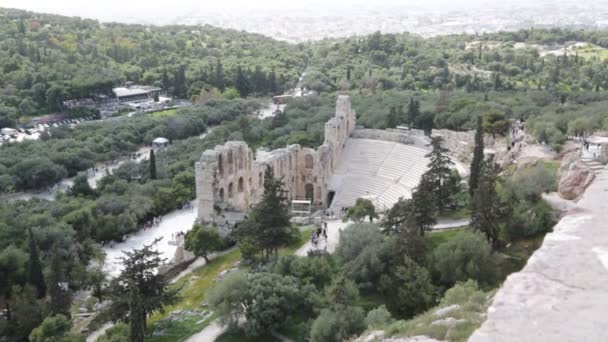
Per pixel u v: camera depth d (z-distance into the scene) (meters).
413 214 69.94
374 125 134.50
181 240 95.50
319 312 59.06
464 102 132.50
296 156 115.94
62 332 64.06
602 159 70.00
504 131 108.00
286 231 77.44
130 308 58.41
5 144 156.88
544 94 152.12
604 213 18.34
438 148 84.69
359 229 72.12
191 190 124.69
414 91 188.75
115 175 133.25
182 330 62.41
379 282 64.56
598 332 13.25
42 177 138.12
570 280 15.30
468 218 81.00
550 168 81.62
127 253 67.00
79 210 104.44
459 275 61.19
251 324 58.06
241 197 100.00
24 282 82.00
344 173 117.75
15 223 95.69
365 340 33.81
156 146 174.75
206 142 151.88
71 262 86.50
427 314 34.03
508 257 65.19
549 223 66.88
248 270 74.56
